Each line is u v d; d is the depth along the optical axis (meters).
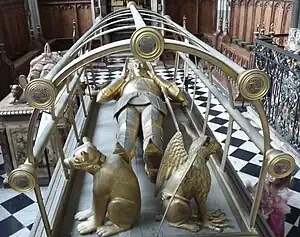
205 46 1.40
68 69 0.95
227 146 1.55
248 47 6.06
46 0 7.81
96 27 2.16
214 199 1.41
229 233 1.19
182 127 2.07
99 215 1.20
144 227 1.22
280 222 1.98
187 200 1.19
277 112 3.92
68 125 2.74
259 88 0.86
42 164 2.97
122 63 6.89
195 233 1.19
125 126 1.59
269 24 5.69
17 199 2.95
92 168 1.14
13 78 5.06
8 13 6.02
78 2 7.93
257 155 3.50
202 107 4.74
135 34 0.84
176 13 7.97
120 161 1.17
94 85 3.03
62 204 1.34
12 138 3.04
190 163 1.18
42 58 3.51
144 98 1.78
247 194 1.41
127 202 1.15
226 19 7.09
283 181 1.97
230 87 1.35
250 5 6.37
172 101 2.38
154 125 1.58
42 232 1.18
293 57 3.47
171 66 6.67
